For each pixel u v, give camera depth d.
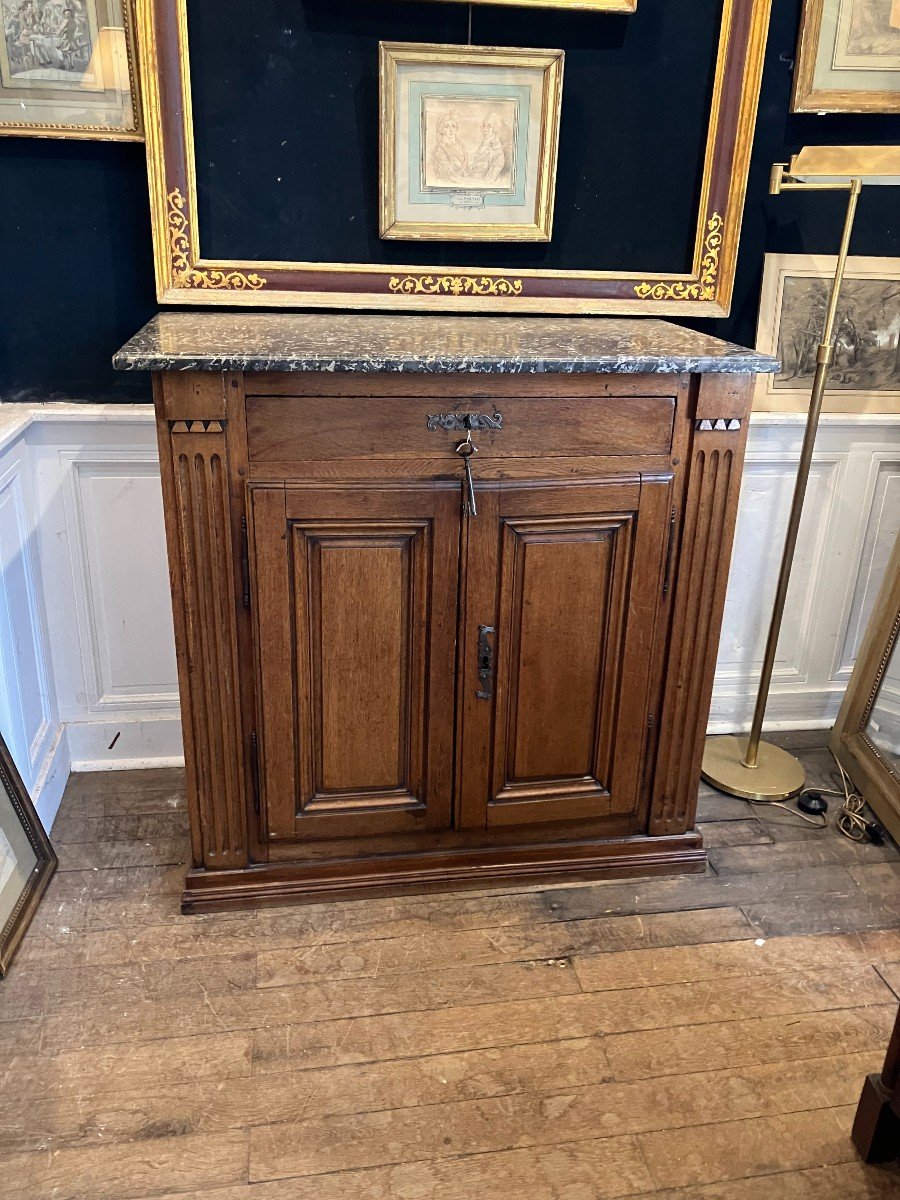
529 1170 1.50
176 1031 1.73
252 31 1.99
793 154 2.29
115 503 2.30
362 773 2.00
